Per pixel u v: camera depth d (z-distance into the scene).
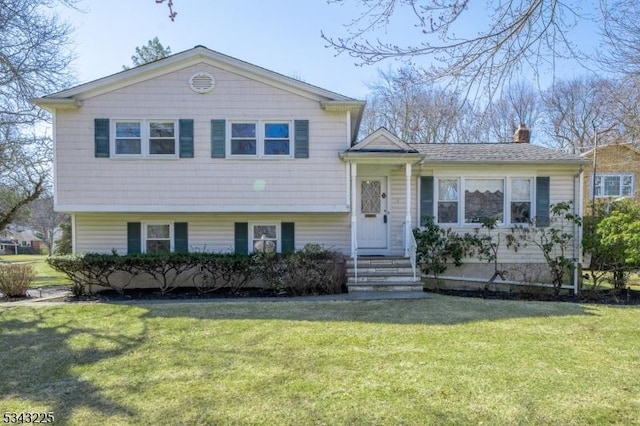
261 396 4.08
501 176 12.07
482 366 4.89
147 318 7.54
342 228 12.17
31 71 13.02
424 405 3.87
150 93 11.14
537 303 8.96
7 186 18.66
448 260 11.98
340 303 8.77
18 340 6.23
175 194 11.10
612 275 11.56
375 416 3.66
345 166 11.29
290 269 10.34
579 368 4.84
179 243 11.98
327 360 5.12
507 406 3.84
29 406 3.93
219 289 11.16
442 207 12.18
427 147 13.58
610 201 14.45
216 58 11.16
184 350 5.60
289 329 6.62
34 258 35.06
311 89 11.25
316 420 3.60
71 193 10.92
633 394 4.11
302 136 11.27
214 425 3.53
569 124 21.45
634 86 8.65
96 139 10.97
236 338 6.14
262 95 11.29
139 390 4.27
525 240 11.91
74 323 7.28
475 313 7.80
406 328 6.66
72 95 10.95
